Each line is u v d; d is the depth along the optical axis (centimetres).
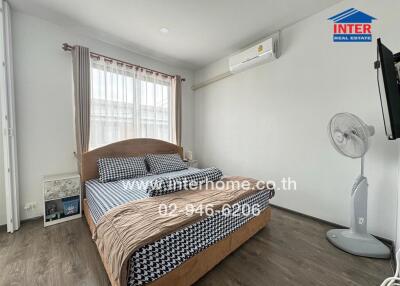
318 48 230
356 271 150
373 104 193
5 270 150
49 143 249
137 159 286
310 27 236
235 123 340
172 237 122
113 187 218
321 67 229
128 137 312
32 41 234
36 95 238
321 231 212
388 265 156
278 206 281
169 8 217
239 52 325
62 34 255
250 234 192
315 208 241
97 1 206
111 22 244
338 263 160
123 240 111
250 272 150
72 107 265
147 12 224
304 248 181
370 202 196
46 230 212
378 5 188
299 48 248
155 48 312
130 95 315
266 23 249
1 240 192
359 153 171
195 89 420
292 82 258
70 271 150
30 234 204
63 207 240
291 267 155
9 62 209
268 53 264
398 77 130
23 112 230
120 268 98
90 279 142
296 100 254
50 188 226
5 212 214
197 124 421
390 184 184
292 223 232
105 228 132
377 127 191
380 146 189
